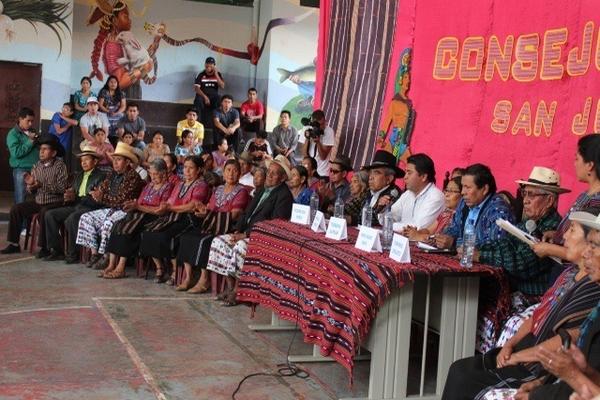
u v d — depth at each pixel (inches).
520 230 153.6
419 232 203.6
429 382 183.8
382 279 156.7
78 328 222.1
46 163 340.2
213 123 520.7
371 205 242.5
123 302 256.8
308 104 555.2
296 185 272.8
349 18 353.7
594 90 215.2
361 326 158.7
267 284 212.1
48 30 495.5
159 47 553.3
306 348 212.2
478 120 263.1
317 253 181.2
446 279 167.5
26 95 499.2
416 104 298.5
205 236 273.9
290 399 171.2
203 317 241.6
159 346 207.9
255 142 441.7
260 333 226.2
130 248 295.4
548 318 132.3
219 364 194.7
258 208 260.4
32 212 337.7
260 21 566.9
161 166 303.3
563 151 225.6
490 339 168.9
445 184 257.0
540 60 236.5
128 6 544.1
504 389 129.1
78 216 321.1
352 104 346.6
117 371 185.2
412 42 303.7
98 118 483.8
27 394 166.2
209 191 295.9
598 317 112.8
